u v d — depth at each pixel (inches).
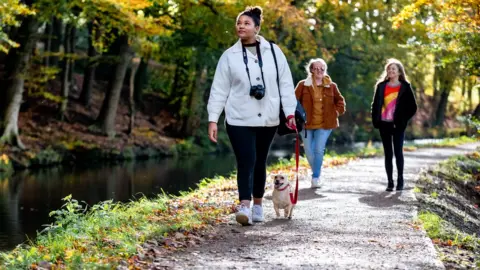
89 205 621.6
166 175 890.7
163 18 970.1
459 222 402.9
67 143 1115.9
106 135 1256.8
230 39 1067.9
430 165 695.1
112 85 1269.7
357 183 507.2
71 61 1387.8
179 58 1434.5
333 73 1706.4
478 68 701.9
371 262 238.2
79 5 912.9
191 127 1441.9
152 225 308.8
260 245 269.3
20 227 505.0
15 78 1041.5
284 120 311.7
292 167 639.8
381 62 1647.4
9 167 917.8
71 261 233.3
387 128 463.5
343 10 1332.4
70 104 1362.0
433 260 242.8
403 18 615.2
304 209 371.9
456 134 2149.4
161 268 229.0
